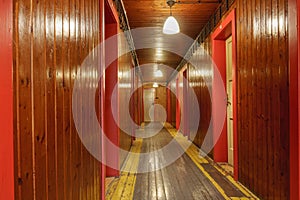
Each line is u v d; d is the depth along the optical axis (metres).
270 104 2.41
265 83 2.51
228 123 4.39
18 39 0.90
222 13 4.01
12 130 0.83
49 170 1.16
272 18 2.34
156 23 5.12
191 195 2.88
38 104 1.06
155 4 4.16
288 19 2.01
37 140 1.04
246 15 3.00
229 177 3.58
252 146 2.87
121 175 3.77
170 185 3.26
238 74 3.31
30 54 0.99
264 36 2.52
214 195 2.86
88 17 2.00
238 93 3.32
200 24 5.19
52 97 1.21
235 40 3.37
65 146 1.39
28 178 0.95
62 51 1.37
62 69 1.36
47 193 1.13
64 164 1.37
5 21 0.81
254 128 2.80
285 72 2.11
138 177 3.66
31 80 0.99
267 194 2.48
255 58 2.75
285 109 2.12
